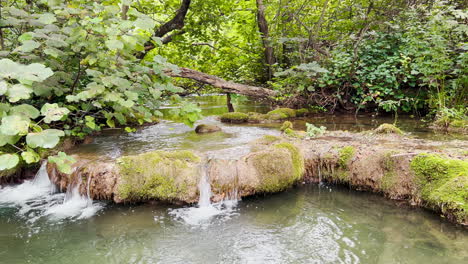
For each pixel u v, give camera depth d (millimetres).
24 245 2697
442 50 5453
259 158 3650
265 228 2986
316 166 4062
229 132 5551
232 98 7578
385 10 8039
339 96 7324
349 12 8773
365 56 7086
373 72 6766
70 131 4133
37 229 2939
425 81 5938
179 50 9062
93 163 3549
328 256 2541
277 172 3672
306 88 7707
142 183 3371
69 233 2883
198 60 9578
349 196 3645
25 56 3414
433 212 3098
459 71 5555
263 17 9812
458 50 6008
